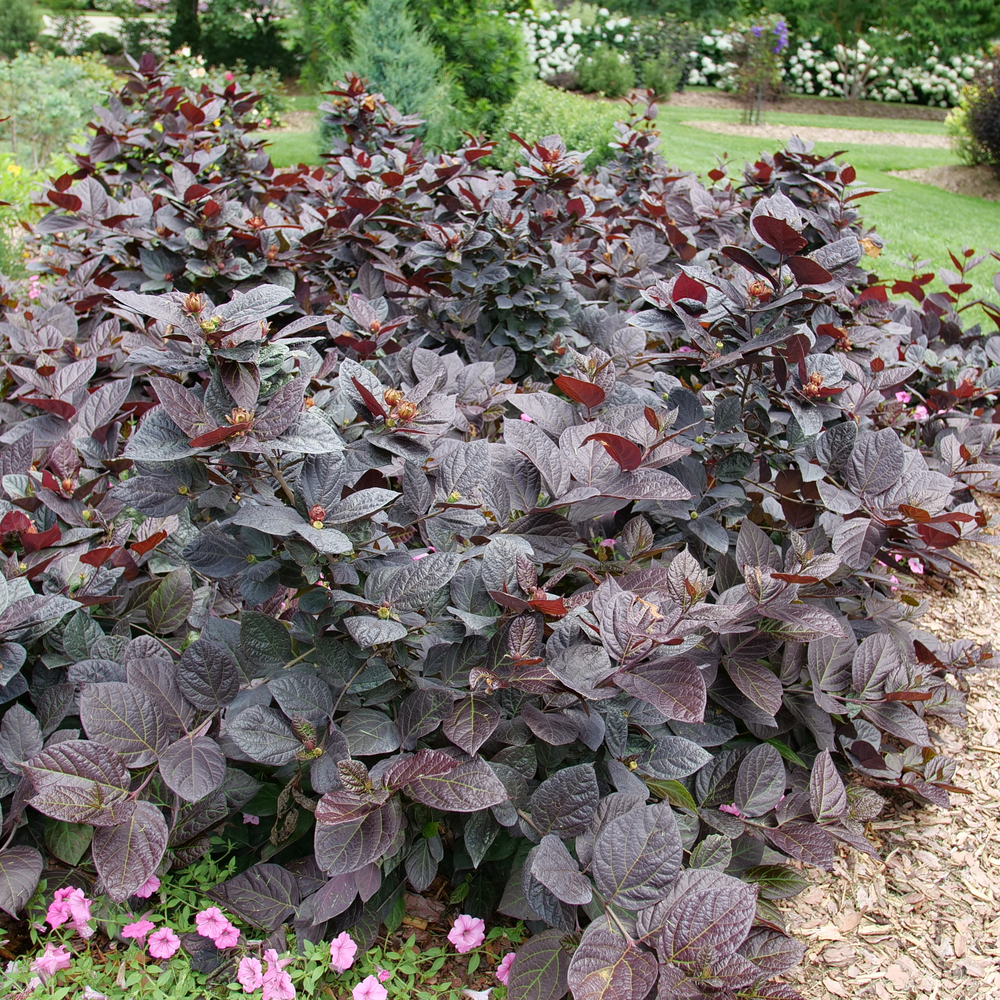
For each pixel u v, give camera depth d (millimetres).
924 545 2914
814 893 2355
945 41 21406
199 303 1726
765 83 18328
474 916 2055
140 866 1645
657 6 23656
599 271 4426
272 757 1758
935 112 20938
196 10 19094
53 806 1644
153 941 1778
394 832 1755
